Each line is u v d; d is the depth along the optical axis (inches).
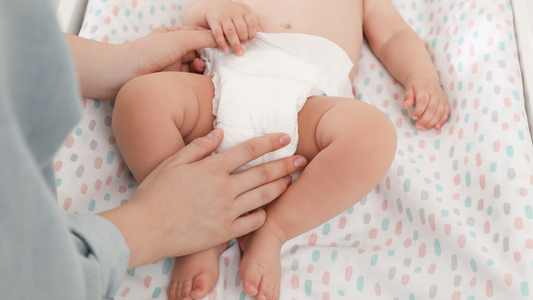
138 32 44.9
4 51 8.9
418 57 46.1
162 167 27.5
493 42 42.4
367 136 30.6
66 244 10.4
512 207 31.4
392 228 35.5
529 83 40.9
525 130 36.3
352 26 46.4
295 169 31.7
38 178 9.3
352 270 32.1
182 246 25.9
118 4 43.9
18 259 9.7
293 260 32.9
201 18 42.3
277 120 33.2
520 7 46.0
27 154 9.0
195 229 26.1
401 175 36.6
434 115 41.8
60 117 10.5
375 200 37.4
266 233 31.7
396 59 47.4
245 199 28.2
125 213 23.2
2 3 8.9
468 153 37.8
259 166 29.5
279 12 45.3
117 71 34.3
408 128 43.5
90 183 33.2
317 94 37.8
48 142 10.8
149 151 29.8
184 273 29.3
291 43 41.2
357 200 31.8
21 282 9.9
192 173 26.4
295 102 33.9
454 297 29.1
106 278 17.4
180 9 49.8
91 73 32.9
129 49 34.9
